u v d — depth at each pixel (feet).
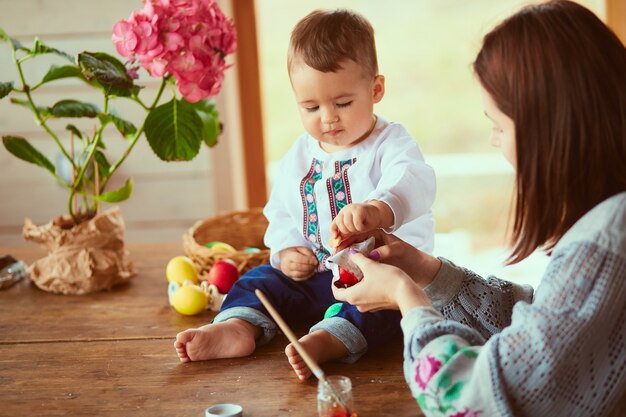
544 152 3.48
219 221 7.27
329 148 5.69
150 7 5.69
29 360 4.91
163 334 5.30
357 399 4.15
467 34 10.65
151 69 5.77
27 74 9.86
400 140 5.50
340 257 4.33
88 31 9.76
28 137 10.04
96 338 5.26
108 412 4.14
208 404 4.17
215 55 5.84
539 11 3.55
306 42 5.18
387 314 4.88
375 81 5.46
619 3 9.45
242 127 10.48
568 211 3.56
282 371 4.60
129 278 6.59
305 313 5.51
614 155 3.44
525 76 3.46
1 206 10.36
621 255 3.31
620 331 3.32
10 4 9.69
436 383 3.43
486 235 11.07
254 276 5.55
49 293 6.31
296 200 5.72
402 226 5.47
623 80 3.44
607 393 3.32
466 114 10.99
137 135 6.28
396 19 10.66
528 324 3.33
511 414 3.29
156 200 10.27
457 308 4.59
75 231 6.27
